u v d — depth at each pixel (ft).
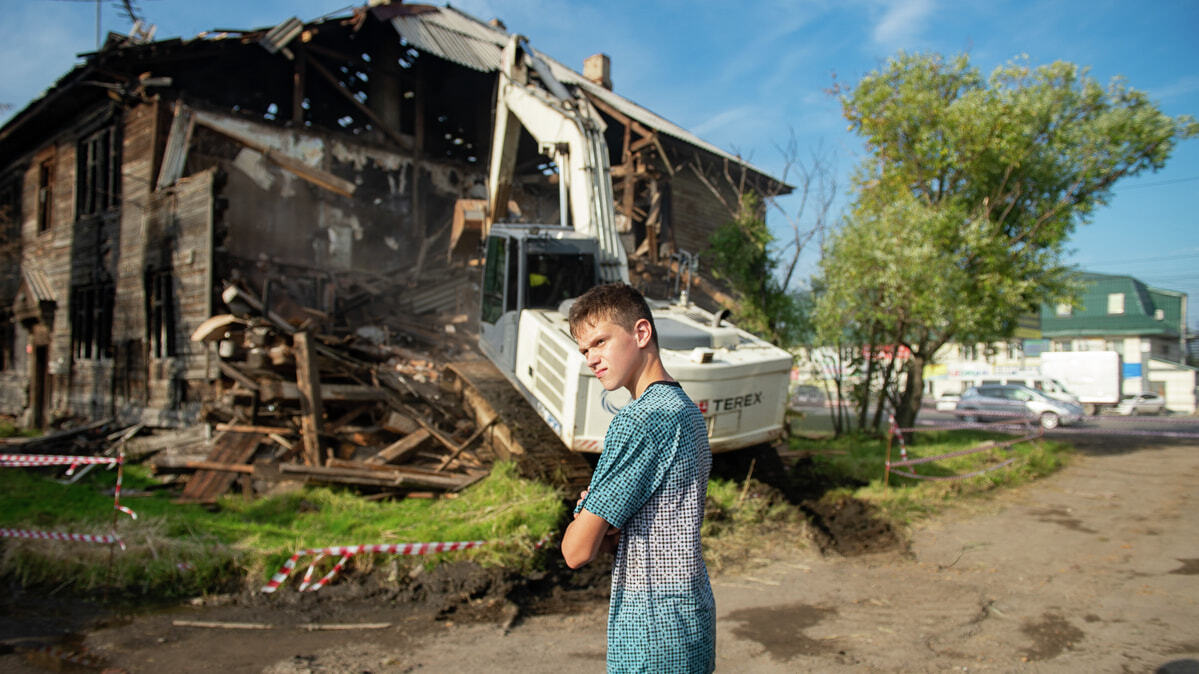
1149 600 16.31
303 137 56.08
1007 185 43.52
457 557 18.13
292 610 15.79
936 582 18.10
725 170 65.67
